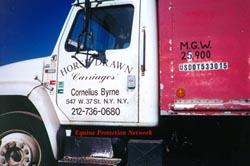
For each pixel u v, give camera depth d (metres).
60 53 3.66
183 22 3.22
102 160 3.42
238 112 3.01
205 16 3.16
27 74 3.75
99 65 3.49
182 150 3.85
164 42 3.27
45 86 3.66
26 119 3.68
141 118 3.30
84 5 3.58
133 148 3.31
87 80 3.52
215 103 3.06
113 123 3.39
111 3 3.59
